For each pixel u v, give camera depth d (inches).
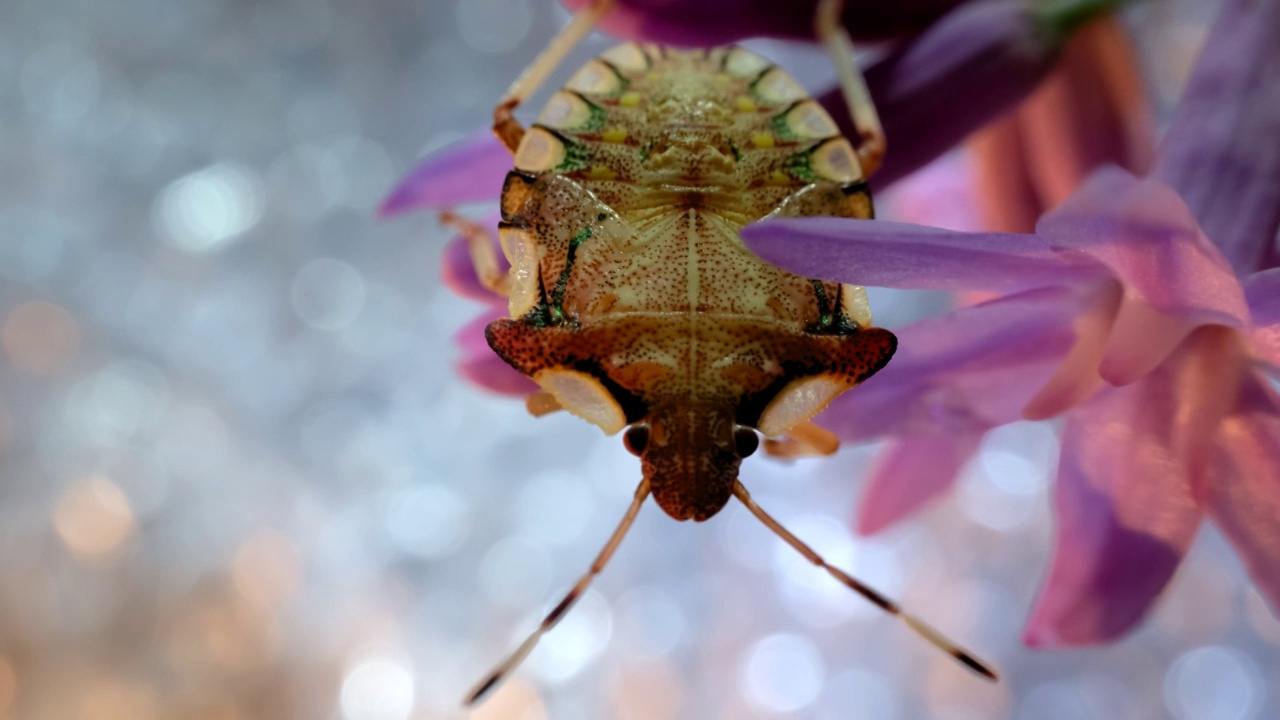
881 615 3.8
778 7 2.1
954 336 2.0
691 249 2.0
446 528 4.0
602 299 1.9
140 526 3.9
